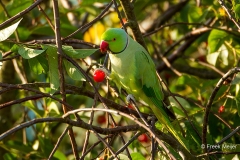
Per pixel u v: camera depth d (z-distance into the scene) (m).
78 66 5.57
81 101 9.74
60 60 5.52
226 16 7.92
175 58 9.63
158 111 6.91
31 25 9.62
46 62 5.90
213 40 7.91
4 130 9.59
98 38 10.32
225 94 7.09
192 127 6.63
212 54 8.16
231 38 8.00
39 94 5.69
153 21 11.14
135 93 7.00
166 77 10.23
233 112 7.46
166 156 6.15
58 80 5.66
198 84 7.96
